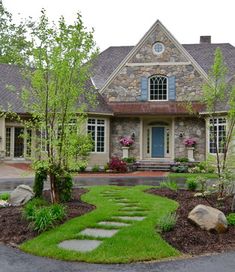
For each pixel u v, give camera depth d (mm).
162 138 29250
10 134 27016
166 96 28453
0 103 25750
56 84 9602
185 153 27859
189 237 7680
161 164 26938
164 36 28422
